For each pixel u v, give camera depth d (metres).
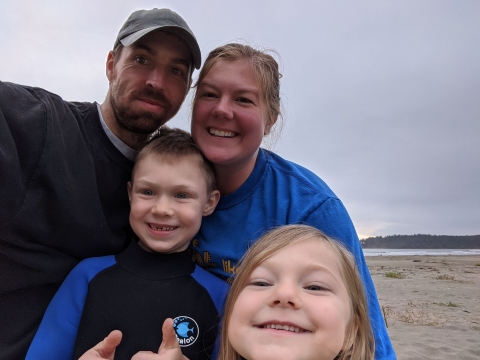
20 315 0.53
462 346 1.32
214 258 0.61
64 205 0.52
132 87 0.59
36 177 0.51
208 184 0.61
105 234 0.57
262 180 0.64
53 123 0.53
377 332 0.54
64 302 0.52
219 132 0.59
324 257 0.46
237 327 0.42
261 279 0.45
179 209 0.57
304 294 0.42
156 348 0.49
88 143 0.58
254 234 0.60
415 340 1.40
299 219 0.58
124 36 0.61
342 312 0.42
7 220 0.49
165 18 0.60
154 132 0.67
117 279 0.54
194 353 0.51
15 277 0.52
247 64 0.58
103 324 0.50
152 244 0.56
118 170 0.60
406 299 2.45
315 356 0.39
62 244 0.54
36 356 0.49
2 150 0.47
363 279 0.57
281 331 0.40
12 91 0.52
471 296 2.58
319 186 0.63
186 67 0.62
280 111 0.67
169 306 0.53
